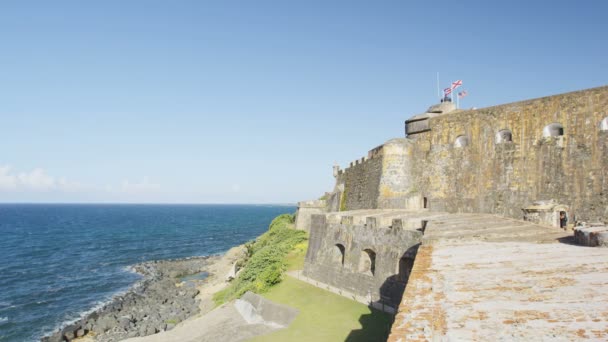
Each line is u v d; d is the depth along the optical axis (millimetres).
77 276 69688
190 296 55281
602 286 8578
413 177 42562
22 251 97688
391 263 29578
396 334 6586
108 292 58875
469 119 37406
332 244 38000
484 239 18953
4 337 41375
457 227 23719
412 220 28734
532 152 32406
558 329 6277
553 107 31531
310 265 41000
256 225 190500
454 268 11477
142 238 129375
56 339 39938
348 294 33469
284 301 34062
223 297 49406
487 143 35688
